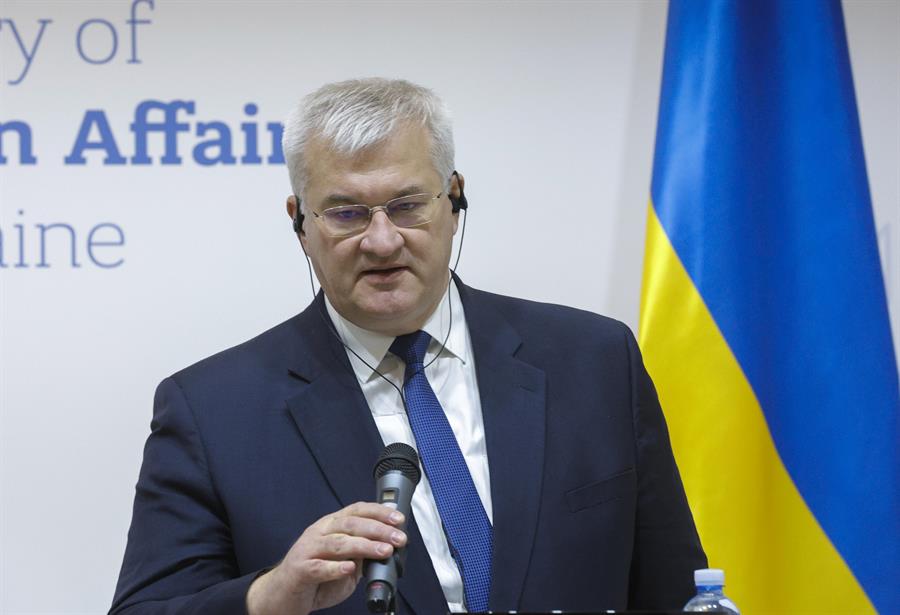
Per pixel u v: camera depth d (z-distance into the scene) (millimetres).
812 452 8062
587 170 9141
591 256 9094
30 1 9219
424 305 6277
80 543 8953
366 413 6340
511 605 5902
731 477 8102
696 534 6758
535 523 6098
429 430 6277
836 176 8266
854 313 8125
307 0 9234
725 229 8289
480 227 9117
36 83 9172
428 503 6133
